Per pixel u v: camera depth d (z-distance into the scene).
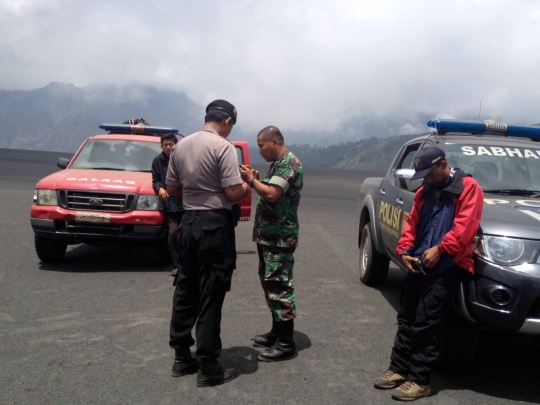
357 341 5.18
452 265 3.91
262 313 5.94
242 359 4.65
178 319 4.23
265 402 3.86
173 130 10.28
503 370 4.68
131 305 6.06
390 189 6.51
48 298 6.22
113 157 8.90
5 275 7.19
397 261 5.95
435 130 6.28
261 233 4.65
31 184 21.88
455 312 4.25
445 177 3.99
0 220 11.75
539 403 4.04
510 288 3.88
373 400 3.95
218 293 4.12
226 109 4.31
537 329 3.84
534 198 4.93
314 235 12.05
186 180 4.16
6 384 4.01
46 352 4.64
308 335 5.31
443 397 4.06
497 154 5.56
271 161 4.71
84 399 3.81
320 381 4.25
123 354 4.66
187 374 4.30
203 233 4.08
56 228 7.48
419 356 4.00
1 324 5.30
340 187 30.80
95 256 8.73
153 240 7.59
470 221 3.85
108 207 7.52
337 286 7.33
